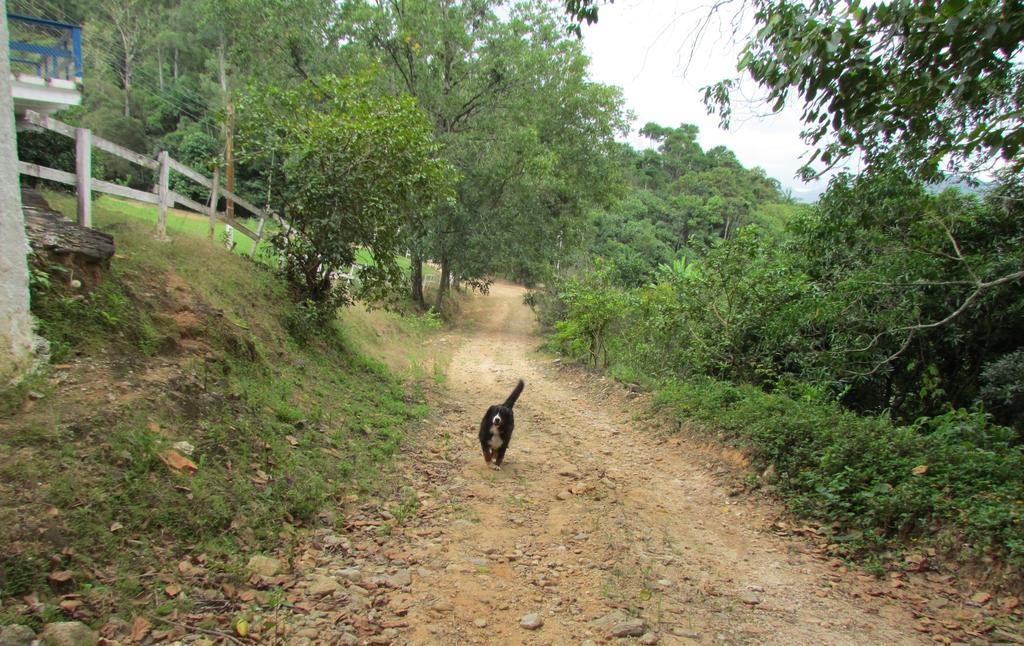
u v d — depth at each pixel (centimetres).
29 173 619
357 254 1102
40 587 287
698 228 5850
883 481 576
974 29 432
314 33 2352
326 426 676
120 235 777
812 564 488
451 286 3716
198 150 3053
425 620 348
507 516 544
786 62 510
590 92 2667
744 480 671
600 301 1478
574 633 349
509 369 1625
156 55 4194
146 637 285
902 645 365
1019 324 987
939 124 618
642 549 489
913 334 951
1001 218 893
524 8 2673
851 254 987
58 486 343
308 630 317
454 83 2627
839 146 585
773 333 986
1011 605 409
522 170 2495
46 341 456
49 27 934
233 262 970
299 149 936
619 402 1112
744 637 362
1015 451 653
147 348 545
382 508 526
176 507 389
